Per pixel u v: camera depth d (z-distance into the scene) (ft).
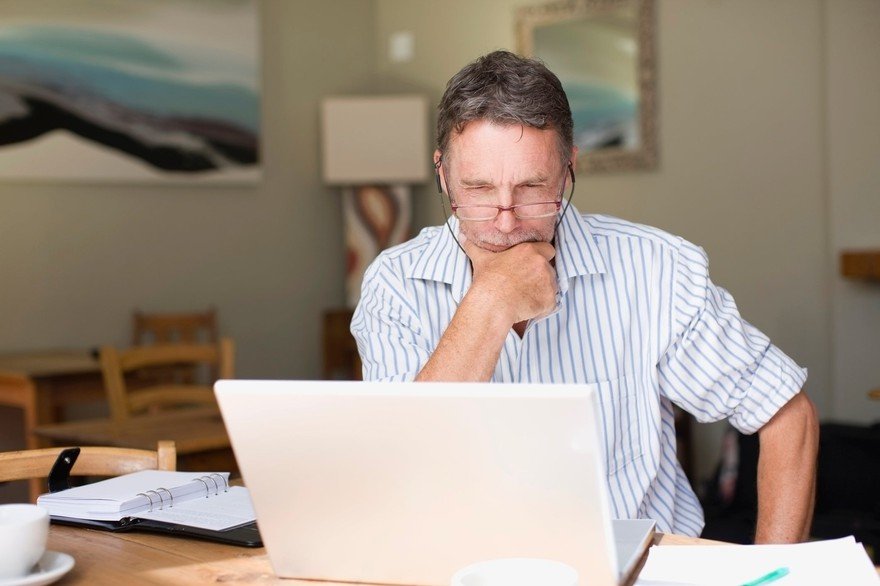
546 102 4.27
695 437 15.24
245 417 3.18
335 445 3.15
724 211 15.30
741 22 15.05
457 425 3.00
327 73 18.62
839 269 14.12
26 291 15.14
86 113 15.61
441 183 4.93
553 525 3.07
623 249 4.94
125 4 15.98
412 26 18.76
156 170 16.33
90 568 3.59
